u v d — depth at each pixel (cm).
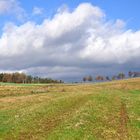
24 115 4472
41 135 3278
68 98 6400
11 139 3175
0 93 9300
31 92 9938
